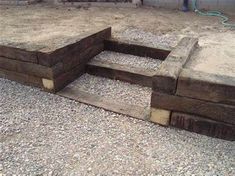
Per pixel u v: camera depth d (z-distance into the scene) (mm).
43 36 4418
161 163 2523
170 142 2797
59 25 5164
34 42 4062
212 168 2473
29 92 3672
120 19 5785
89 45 4160
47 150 2660
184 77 2703
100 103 3430
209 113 2760
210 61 3482
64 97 3574
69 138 2828
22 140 2789
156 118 3039
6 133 2889
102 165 2494
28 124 3041
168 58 3262
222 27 5344
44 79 3611
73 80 3977
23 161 2523
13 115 3189
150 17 6004
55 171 2418
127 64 4152
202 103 2742
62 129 2967
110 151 2662
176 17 6051
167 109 2932
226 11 6387
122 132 2934
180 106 2854
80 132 2924
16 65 3744
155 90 2887
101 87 3834
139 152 2654
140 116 3186
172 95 2836
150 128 3004
